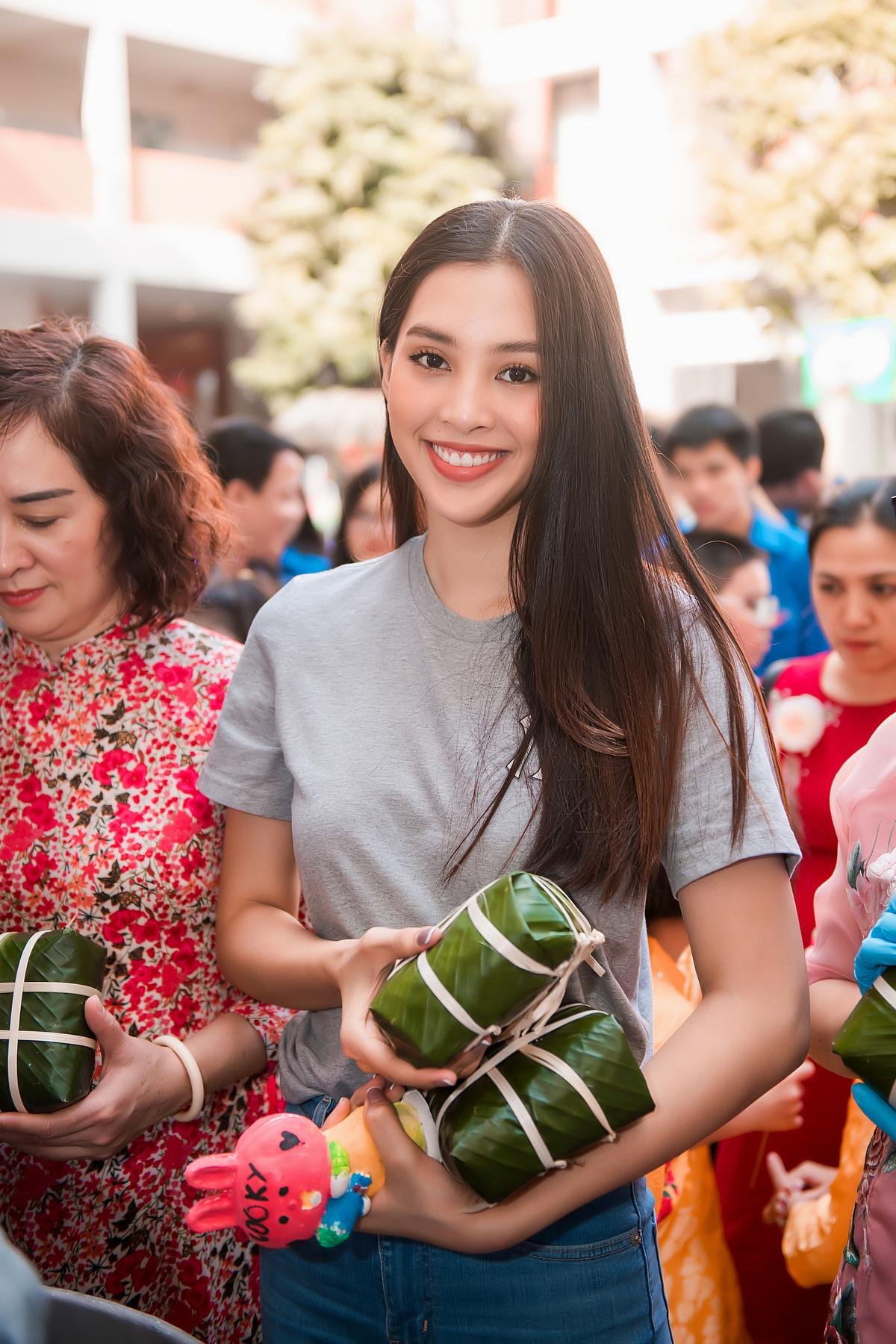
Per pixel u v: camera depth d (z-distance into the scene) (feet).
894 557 6.93
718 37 33.42
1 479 4.59
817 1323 6.56
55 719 4.91
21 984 4.07
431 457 3.76
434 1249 3.71
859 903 3.87
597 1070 3.21
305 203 42.16
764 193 32.40
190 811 4.79
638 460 3.70
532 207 3.68
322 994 3.77
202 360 51.03
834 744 7.32
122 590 4.96
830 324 25.39
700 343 40.91
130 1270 4.74
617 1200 3.75
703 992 3.67
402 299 3.81
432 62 43.29
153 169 44.06
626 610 3.61
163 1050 4.44
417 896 3.74
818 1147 6.72
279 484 11.69
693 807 3.60
